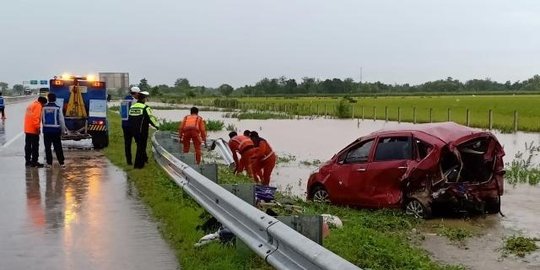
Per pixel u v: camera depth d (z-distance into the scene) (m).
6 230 8.73
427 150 10.73
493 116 50.00
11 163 17.09
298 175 17.14
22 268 6.84
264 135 33.91
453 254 8.55
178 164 11.31
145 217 9.61
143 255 7.34
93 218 9.54
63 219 9.47
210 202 8.34
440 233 9.82
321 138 31.48
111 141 24.61
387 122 48.91
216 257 6.96
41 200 11.15
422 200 10.73
